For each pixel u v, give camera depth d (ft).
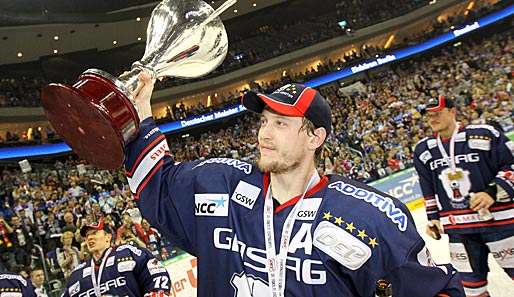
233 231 5.08
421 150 12.76
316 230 4.80
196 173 5.48
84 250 17.89
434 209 12.78
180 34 5.09
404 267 4.65
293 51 91.40
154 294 11.82
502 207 11.60
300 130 5.03
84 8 79.51
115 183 50.34
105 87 4.52
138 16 81.41
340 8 101.19
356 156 43.45
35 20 72.28
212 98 90.33
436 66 80.79
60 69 84.84
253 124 79.10
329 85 88.38
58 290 23.97
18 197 43.47
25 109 70.28
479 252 12.27
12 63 80.74
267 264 4.84
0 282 10.77
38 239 33.32
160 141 5.53
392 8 98.02
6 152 60.44
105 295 12.00
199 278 5.22
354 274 4.73
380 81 83.51
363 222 4.74
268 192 5.14
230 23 99.91
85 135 4.64
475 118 46.29
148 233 29.43
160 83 85.20
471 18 87.45
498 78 65.41
